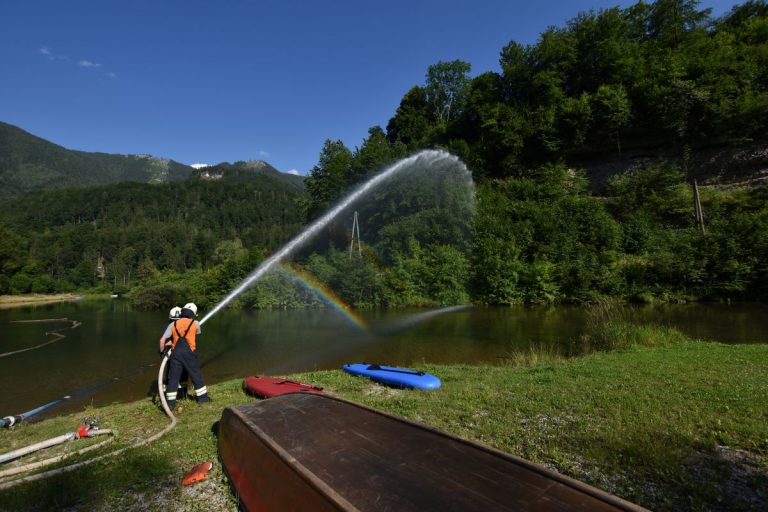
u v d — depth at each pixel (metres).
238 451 3.40
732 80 34.75
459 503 2.03
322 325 19.61
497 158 43.16
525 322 17.91
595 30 44.09
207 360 12.34
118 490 3.60
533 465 2.38
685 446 3.89
